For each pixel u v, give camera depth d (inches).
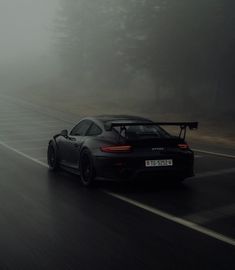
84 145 360.8
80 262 192.7
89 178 352.2
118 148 335.9
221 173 425.4
